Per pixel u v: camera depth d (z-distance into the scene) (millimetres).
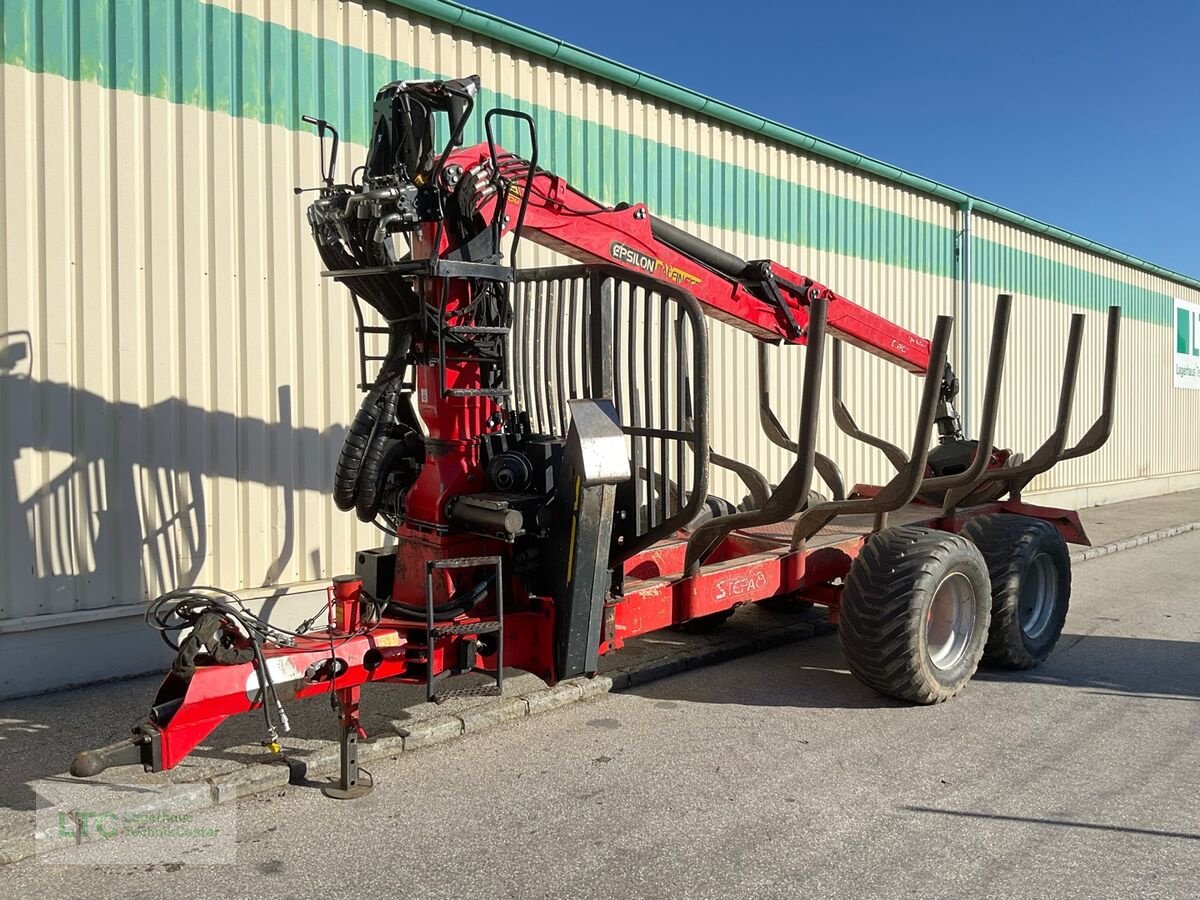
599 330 4445
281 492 6172
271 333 6094
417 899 3156
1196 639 6723
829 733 4750
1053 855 3477
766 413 6883
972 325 12711
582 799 3945
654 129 8500
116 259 5469
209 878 3285
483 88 7148
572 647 4129
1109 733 4766
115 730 4613
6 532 5148
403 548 4406
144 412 5594
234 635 3555
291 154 6156
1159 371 17859
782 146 9812
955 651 5332
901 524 6684
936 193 11820
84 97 5336
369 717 4750
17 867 3355
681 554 5883
